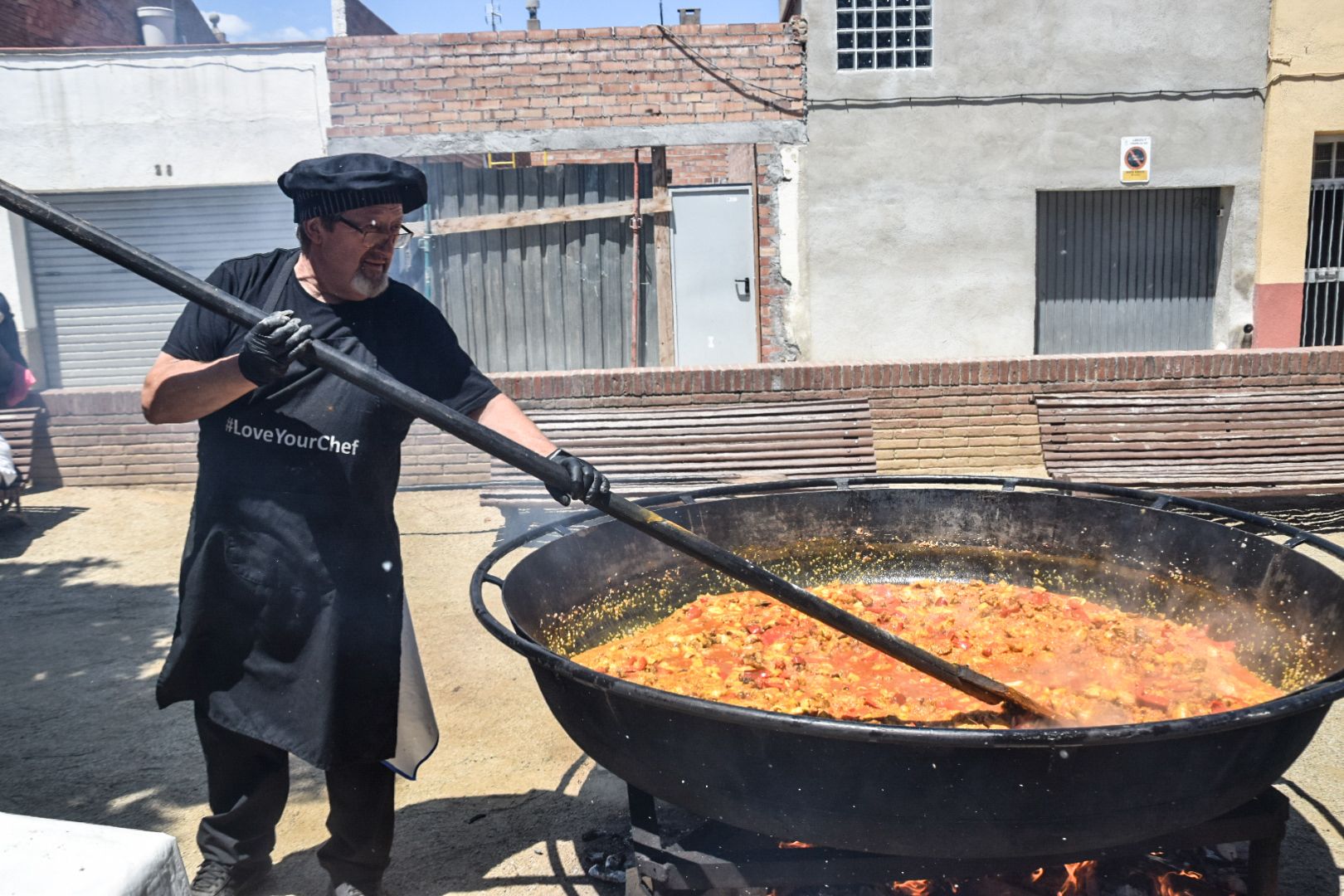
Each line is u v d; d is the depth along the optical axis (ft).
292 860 10.25
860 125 33.58
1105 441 22.59
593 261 34.01
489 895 9.63
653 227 34.12
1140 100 33.83
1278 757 7.02
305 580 8.13
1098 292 36.70
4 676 15.23
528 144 33.40
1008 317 34.88
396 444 8.41
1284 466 21.49
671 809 11.09
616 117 33.24
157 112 35.91
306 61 35.45
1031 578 12.17
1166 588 10.99
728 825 7.82
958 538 12.51
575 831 10.75
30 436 24.81
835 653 10.76
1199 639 10.37
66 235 6.39
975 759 6.35
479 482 24.89
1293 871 9.66
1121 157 34.12
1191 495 20.86
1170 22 33.47
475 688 14.64
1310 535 9.65
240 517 8.14
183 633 8.36
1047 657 10.47
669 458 22.52
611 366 34.55
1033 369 23.82
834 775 6.63
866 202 34.06
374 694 8.37
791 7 37.01
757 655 10.61
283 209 37.78
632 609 11.43
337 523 8.20
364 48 33.06
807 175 33.86
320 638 8.16
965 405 24.08
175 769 12.30
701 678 10.09
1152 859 9.16
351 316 8.23
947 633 11.09
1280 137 34.12
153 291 38.73
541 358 34.45
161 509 23.77
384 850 9.06
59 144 36.09
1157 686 9.58
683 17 34.71
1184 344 37.14
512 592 8.94
